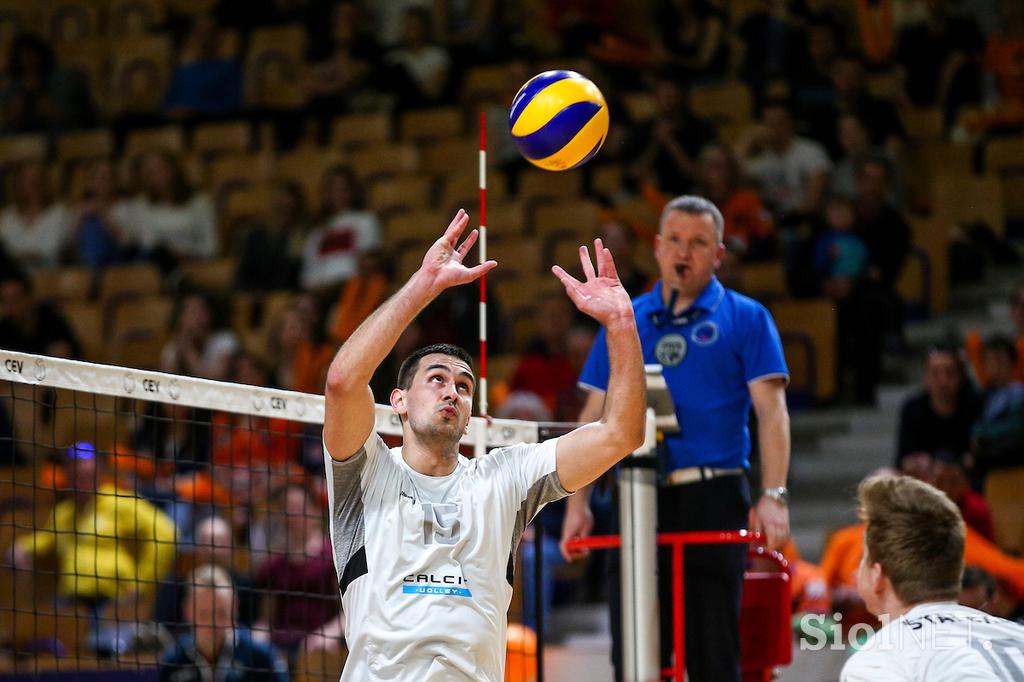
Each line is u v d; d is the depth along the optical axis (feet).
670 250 53.06
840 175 122.83
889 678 38.32
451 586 40.37
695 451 52.26
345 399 40.09
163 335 125.90
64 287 136.05
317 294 118.73
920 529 39.68
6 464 107.65
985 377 98.07
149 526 88.79
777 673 56.34
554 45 152.66
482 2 150.71
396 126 145.07
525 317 114.62
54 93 156.56
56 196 147.84
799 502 98.94
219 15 159.12
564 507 82.79
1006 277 117.70
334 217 129.39
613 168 129.70
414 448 42.14
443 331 109.81
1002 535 87.10
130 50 161.79
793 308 108.27
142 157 143.64
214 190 143.64
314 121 147.84
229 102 152.66
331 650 77.05
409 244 127.24
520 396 92.63
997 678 37.19
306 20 157.07
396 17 156.87
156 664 63.26
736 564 51.65
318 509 89.40
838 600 71.41
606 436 41.16
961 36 135.33
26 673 65.16
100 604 86.94
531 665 67.00
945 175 122.62
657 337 53.57
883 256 111.96
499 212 126.21
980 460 89.51
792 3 140.97
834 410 106.11
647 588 48.19
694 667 51.31
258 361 109.19
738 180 116.67
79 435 110.01
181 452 102.22
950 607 39.45
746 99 135.95
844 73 128.26
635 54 142.82
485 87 145.38
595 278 42.01
